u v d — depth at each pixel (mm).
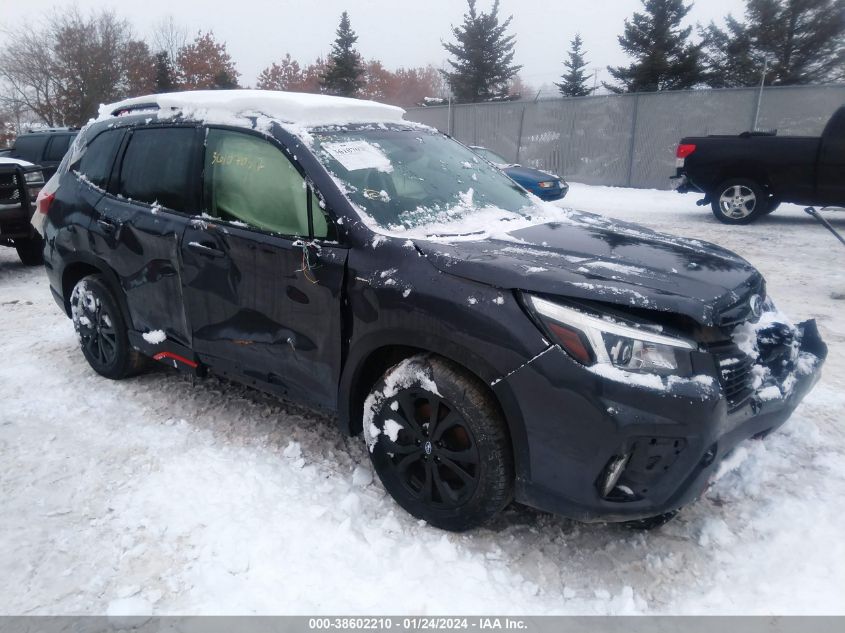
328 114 3348
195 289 3336
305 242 2832
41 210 4422
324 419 3676
